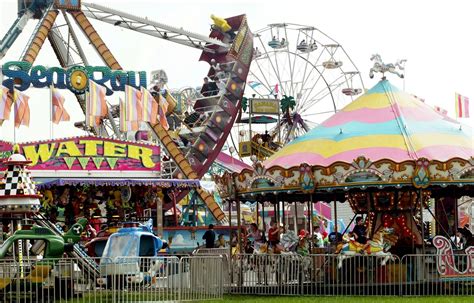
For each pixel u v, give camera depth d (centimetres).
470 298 2548
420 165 2727
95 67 5003
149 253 2862
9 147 4088
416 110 3156
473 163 2739
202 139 6244
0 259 2391
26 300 2280
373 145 2959
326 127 3181
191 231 4447
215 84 6662
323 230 5184
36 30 5647
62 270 2294
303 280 2744
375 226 3069
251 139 6575
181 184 4291
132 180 4122
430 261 2714
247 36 6581
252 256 2834
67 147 4188
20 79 4881
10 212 2592
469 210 5122
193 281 2523
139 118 4566
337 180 2822
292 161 3028
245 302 2450
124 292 2362
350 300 2497
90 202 4159
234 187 3083
